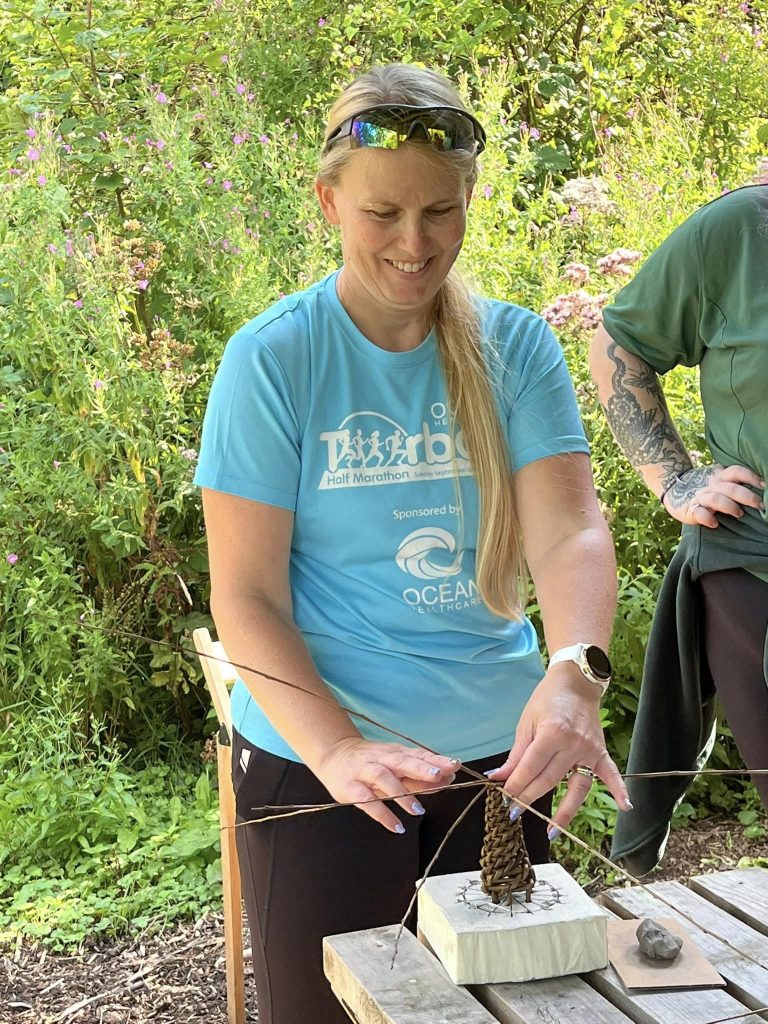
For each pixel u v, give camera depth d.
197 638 2.71
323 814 1.73
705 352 2.23
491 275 4.14
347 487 1.71
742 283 2.09
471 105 4.82
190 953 3.22
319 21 5.59
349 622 1.75
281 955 1.78
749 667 2.18
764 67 6.29
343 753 1.54
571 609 1.70
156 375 4.05
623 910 1.72
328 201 1.69
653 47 6.56
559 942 1.46
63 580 3.91
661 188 4.84
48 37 5.23
